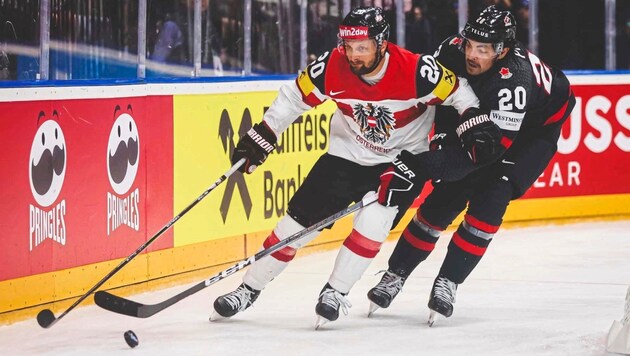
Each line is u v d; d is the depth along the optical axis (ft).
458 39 27.09
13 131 27.63
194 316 28.40
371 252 25.82
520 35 50.62
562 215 48.60
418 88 24.84
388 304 27.66
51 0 36.22
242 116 36.94
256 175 37.47
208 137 35.22
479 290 32.58
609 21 49.65
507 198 27.12
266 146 26.63
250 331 26.20
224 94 35.96
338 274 25.96
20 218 27.84
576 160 48.85
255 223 37.52
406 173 25.21
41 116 28.53
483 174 27.63
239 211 36.70
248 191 37.11
